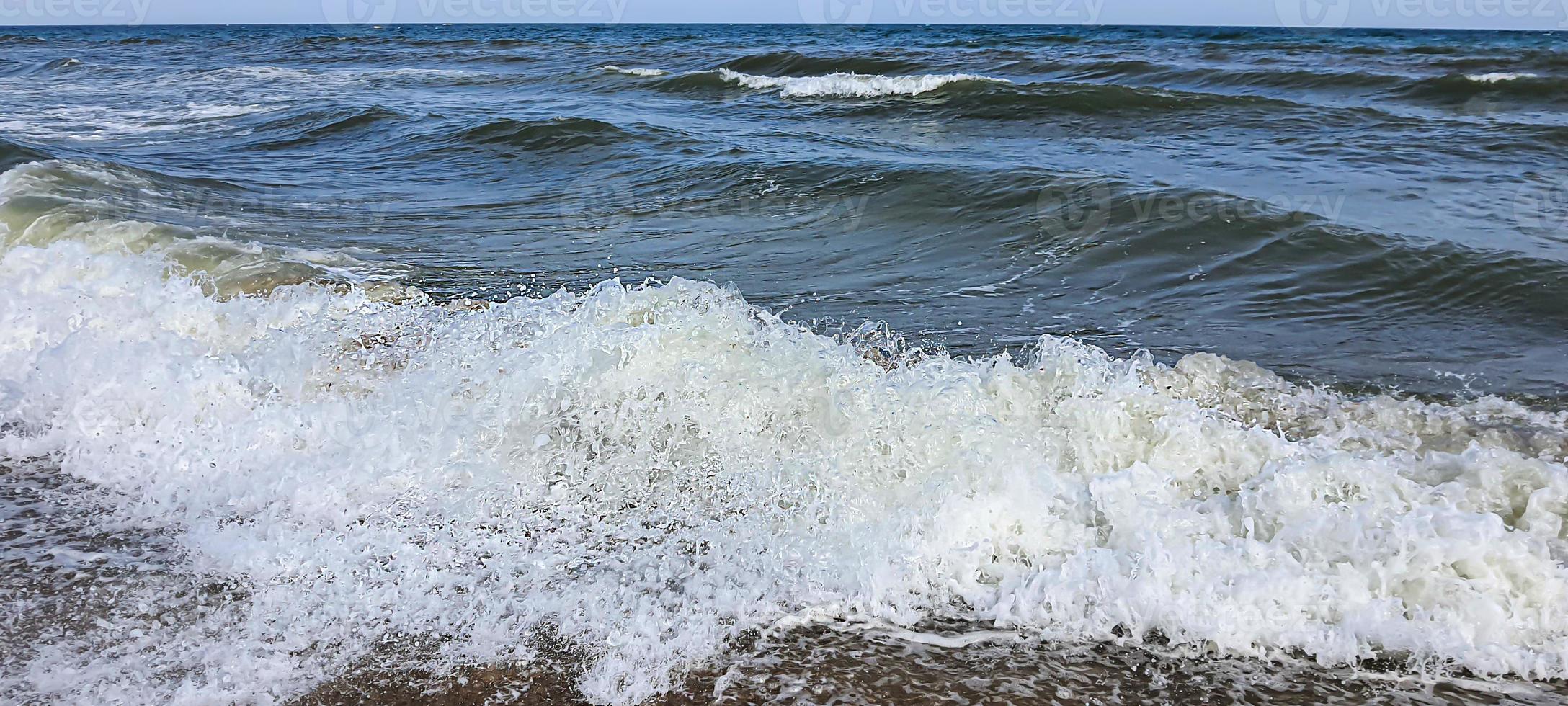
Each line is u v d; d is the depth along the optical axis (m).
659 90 16.98
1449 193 7.16
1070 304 4.89
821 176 7.95
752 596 2.34
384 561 2.49
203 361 3.41
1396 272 5.07
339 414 3.09
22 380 3.53
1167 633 2.19
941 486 2.57
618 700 2.03
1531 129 10.09
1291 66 17.08
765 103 14.30
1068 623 2.24
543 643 2.19
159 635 2.21
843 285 5.31
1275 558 2.29
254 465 2.94
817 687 2.06
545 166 9.27
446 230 6.63
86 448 3.12
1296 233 5.68
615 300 3.43
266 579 2.42
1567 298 4.60
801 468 2.75
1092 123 11.23
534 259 5.84
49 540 2.61
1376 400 3.41
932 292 5.13
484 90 18.19
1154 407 2.89
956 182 7.39
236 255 5.45
